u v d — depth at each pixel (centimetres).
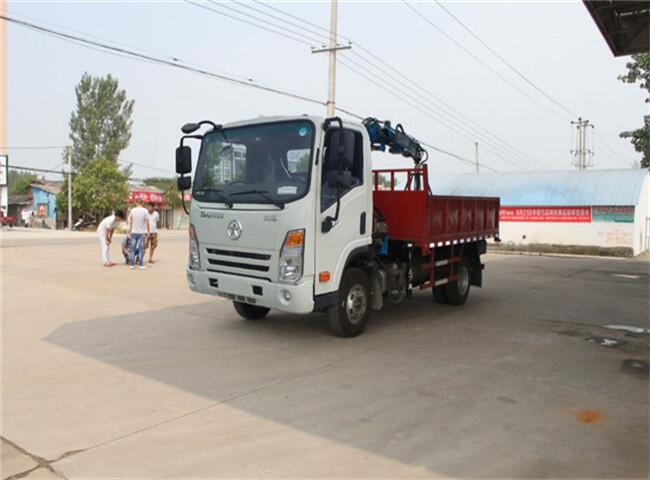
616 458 389
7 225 4638
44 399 493
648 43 1109
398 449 400
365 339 730
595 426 447
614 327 837
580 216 2612
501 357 654
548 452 397
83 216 4766
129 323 807
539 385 550
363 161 720
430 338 745
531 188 2805
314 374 575
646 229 2873
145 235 1509
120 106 5372
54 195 5388
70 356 631
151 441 409
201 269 719
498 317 904
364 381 555
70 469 365
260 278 655
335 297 684
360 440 414
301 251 627
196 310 906
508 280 1440
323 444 407
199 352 654
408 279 859
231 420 450
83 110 5234
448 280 961
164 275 1337
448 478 358
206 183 720
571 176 2812
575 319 896
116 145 5303
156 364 604
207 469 367
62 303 955
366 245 736
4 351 649
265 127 677
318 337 733
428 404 492
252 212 655
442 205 889
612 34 1066
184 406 480
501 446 407
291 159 648
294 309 628
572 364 628
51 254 1802
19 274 1309
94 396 502
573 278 1509
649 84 1741
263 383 545
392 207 852
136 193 5262
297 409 476
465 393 523
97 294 1052
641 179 2623
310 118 644
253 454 390
